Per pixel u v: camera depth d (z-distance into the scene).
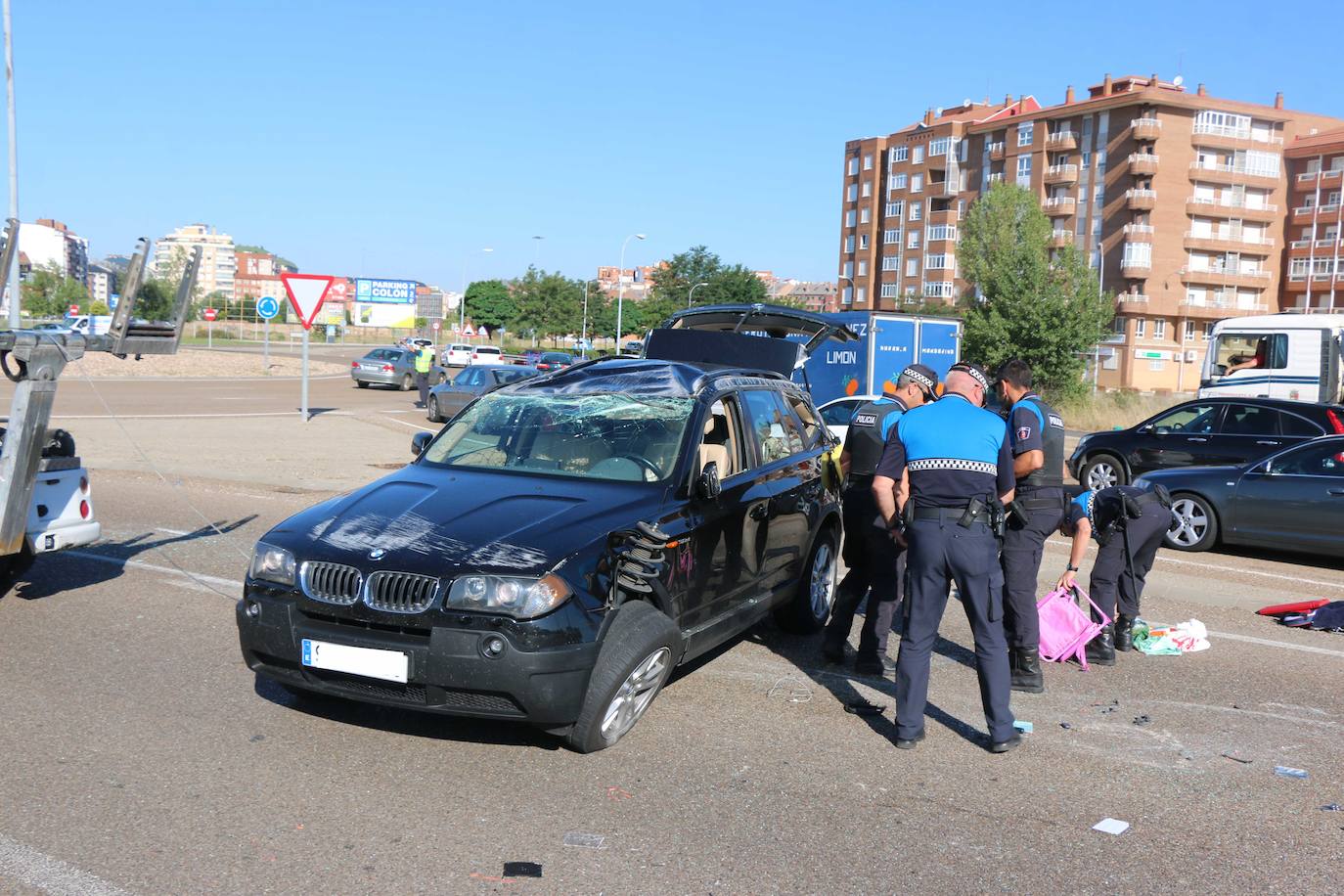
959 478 4.80
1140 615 7.77
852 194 95.94
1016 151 79.25
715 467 5.17
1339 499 9.61
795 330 9.88
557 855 3.69
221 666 5.71
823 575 6.99
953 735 5.11
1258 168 74.06
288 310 104.19
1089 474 14.54
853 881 3.58
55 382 6.35
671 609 4.96
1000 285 50.09
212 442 17.27
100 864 3.52
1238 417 13.29
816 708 5.40
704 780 4.41
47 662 5.72
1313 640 7.16
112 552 8.65
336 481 13.31
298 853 3.64
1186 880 3.67
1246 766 4.79
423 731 4.84
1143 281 72.38
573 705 4.37
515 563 4.37
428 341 74.50
